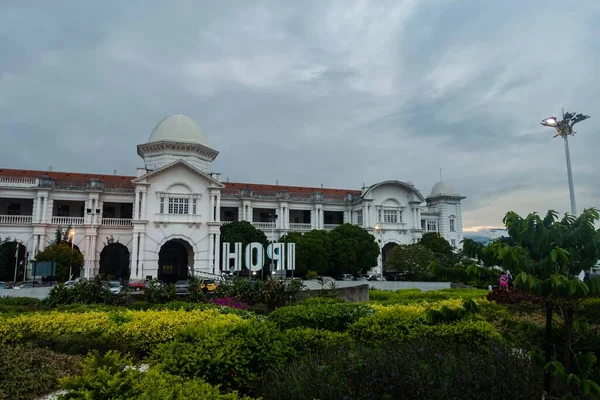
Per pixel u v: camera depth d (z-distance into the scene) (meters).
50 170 59.66
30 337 12.07
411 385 6.39
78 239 50.94
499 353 7.94
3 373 9.04
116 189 53.94
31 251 49.09
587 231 6.53
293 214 70.06
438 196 77.62
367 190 64.69
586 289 5.95
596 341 7.38
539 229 6.64
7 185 49.12
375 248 57.25
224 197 60.59
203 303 19.27
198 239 52.59
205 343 8.55
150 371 6.65
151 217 51.09
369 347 9.30
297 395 6.57
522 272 6.19
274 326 10.63
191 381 6.58
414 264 52.06
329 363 7.46
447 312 8.20
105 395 5.67
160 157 58.09
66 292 20.17
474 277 7.21
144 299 21.30
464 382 6.53
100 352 11.34
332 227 65.81
